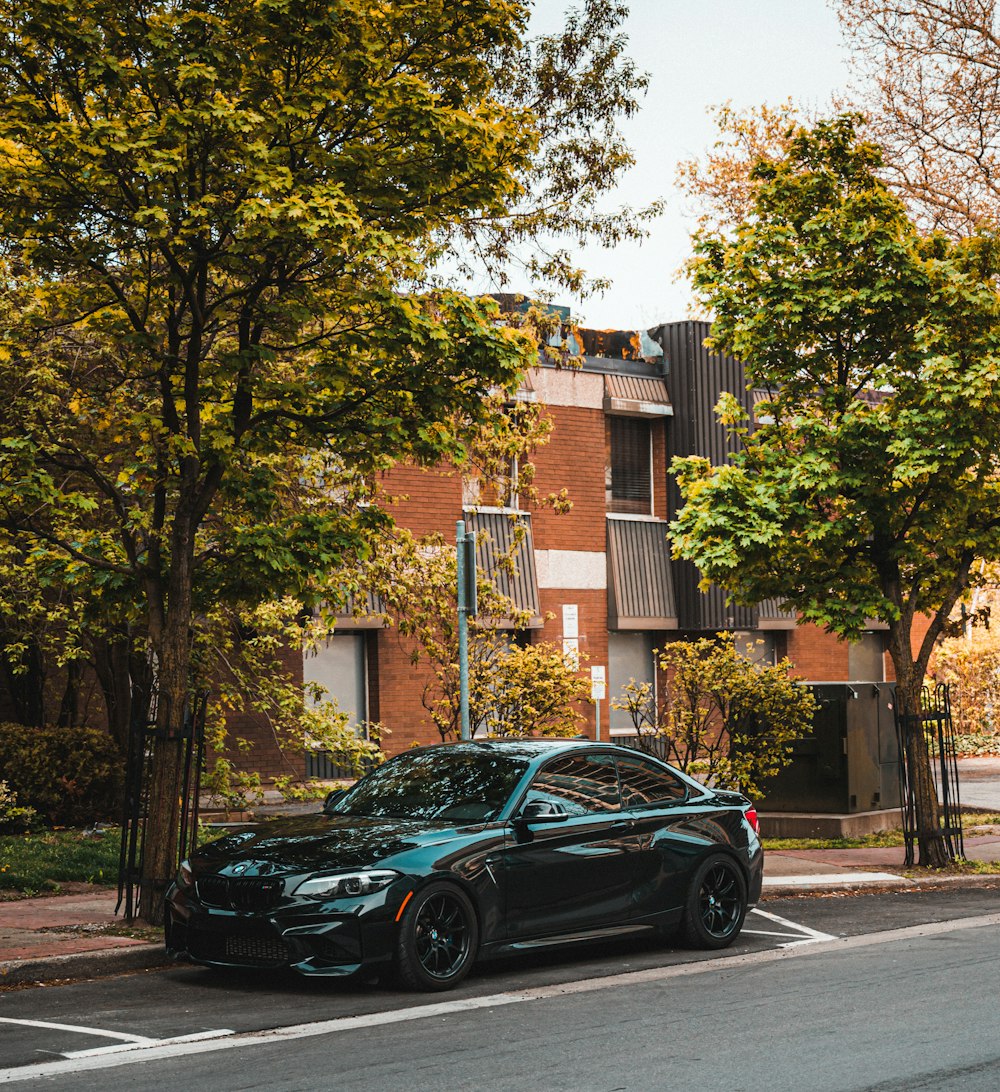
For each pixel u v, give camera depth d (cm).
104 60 1002
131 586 1161
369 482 1606
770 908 1312
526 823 955
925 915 1262
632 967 995
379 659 2327
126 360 1309
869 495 1534
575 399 2653
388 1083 663
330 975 862
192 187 1059
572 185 1962
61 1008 859
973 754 3394
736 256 1597
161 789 1106
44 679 2027
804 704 1727
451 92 1185
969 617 1720
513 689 1574
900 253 1519
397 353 1098
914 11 2600
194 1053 730
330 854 895
